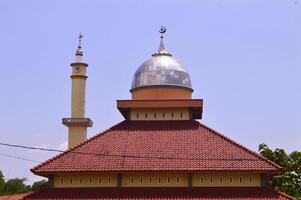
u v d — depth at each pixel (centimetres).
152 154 5819
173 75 6869
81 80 7812
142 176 5697
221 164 5638
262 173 5612
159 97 6781
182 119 6450
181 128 6291
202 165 5628
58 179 5731
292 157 8738
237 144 5981
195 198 5397
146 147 5953
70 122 7544
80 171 5628
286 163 8700
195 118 7069
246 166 5597
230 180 5644
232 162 5666
